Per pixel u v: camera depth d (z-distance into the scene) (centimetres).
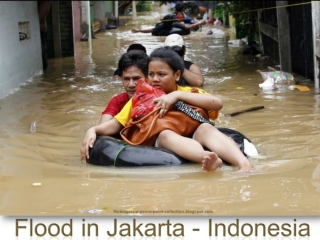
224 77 1047
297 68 1050
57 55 1492
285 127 641
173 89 545
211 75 1077
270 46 1316
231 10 1669
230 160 486
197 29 2209
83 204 407
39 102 838
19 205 409
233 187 432
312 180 445
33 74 1114
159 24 2066
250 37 1620
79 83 1022
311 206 394
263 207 393
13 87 951
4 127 672
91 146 521
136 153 498
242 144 525
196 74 823
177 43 834
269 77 938
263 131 626
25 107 799
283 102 789
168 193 422
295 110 733
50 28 1480
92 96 884
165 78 534
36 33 1155
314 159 506
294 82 941
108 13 2753
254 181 445
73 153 556
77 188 441
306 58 978
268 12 1328
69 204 408
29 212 396
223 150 490
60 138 619
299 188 427
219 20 2547
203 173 468
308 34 957
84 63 1341
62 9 1495
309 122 661
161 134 511
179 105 521
